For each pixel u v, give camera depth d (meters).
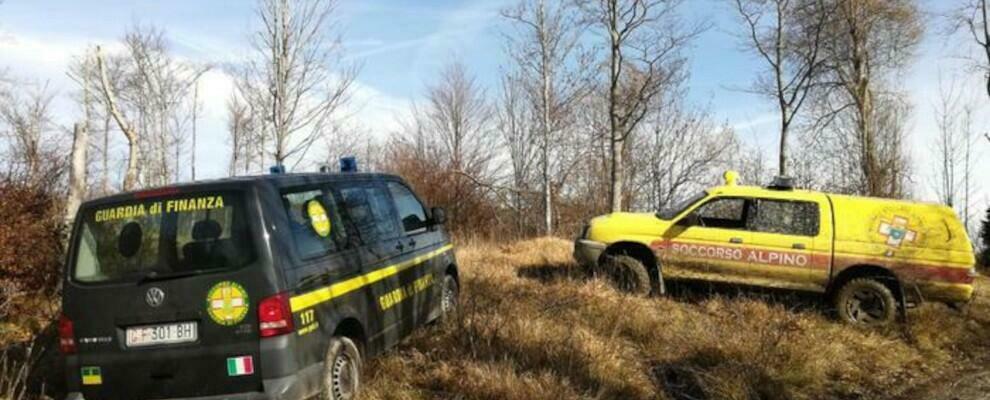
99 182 16.27
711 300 8.87
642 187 24.77
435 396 5.51
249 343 4.44
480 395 5.42
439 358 6.25
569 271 10.48
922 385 6.71
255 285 4.47
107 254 4.70
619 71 15.84
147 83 23.62
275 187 4.89
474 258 12.16
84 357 4.60
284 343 4.47
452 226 17.25
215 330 4.47
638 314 7.82
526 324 6.72
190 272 4.53
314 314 4.80
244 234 4.57
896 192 22.59
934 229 8.63
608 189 21.77
